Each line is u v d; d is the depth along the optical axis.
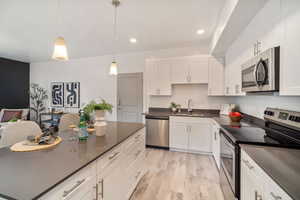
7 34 3.01
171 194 1.87
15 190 0.65
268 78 1.28
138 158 1.96
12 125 1.45
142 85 4.22
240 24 1.93
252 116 2.38
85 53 4.40
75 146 1.25
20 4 1.99
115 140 1.41
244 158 1.22
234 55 2.50
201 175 2.31
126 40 3.35
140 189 1.96
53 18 2.37
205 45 3.65
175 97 3.88
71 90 5.07
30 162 0.94
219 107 3.56
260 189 0.93
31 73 5.54
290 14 1.08
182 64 3.43
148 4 1.99
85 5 2.02
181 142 3.28
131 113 4.32
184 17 2.33
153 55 4.11
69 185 0.81
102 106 1.60
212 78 3.25
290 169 0.85
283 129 1.52
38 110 5.44
